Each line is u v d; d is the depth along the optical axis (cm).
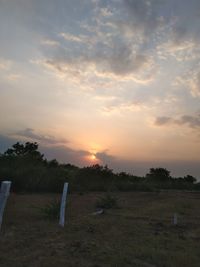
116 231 911
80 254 659
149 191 3098
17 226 917
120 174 4041
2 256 617
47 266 576
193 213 1463
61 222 946
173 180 4869
